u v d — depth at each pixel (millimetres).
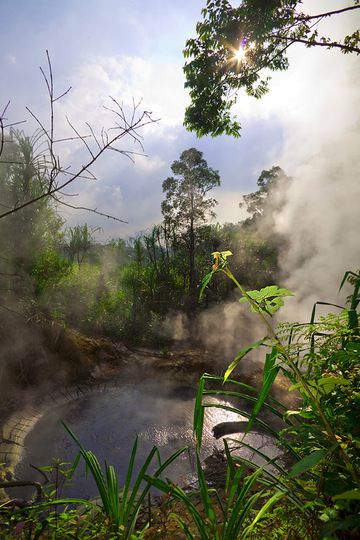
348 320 1058
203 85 7965
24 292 6922
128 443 5203
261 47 7602
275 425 5363
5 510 1747
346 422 942
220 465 3938
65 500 1438
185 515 2023
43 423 5672
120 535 1286
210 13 7207
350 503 913
